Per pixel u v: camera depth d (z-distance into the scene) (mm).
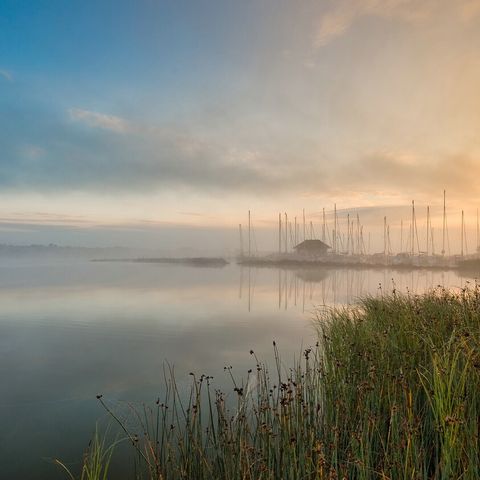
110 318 16828
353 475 3895
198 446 4418
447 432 3438
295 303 21719
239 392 4883
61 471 5094
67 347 11883
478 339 5141
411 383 4969
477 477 3248
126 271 60312
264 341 12438
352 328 8633
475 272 52156
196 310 19188
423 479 3461
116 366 9867
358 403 4734
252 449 4082
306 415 4723
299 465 3949
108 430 6168
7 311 18672
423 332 6344
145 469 4863
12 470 5129
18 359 10578
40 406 7254
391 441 4043
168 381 8617
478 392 4148
